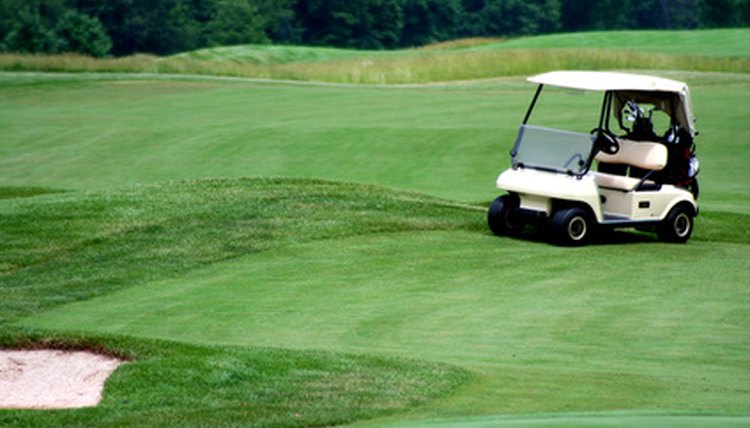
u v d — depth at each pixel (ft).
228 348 108.68
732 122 314.35
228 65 509.76
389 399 93.71
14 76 447.01
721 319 127.13
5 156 287.69
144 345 109.40
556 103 360.69
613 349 113.91
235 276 152.15
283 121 329.72
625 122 315.78
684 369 105.91
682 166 182.39
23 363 108.78
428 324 124.98
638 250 171.73
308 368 102.73
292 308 133.18
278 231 177.68
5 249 165.58
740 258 166.81
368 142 295.07
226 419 88.28
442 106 358.43
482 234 182.29
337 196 203.00
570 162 172.65
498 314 129.18
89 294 143.64
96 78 443.32
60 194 202.90
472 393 95.61
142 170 271.28
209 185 208.64
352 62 516.73
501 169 265.54
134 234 174.29
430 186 247.70
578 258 163.32
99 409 91.09
